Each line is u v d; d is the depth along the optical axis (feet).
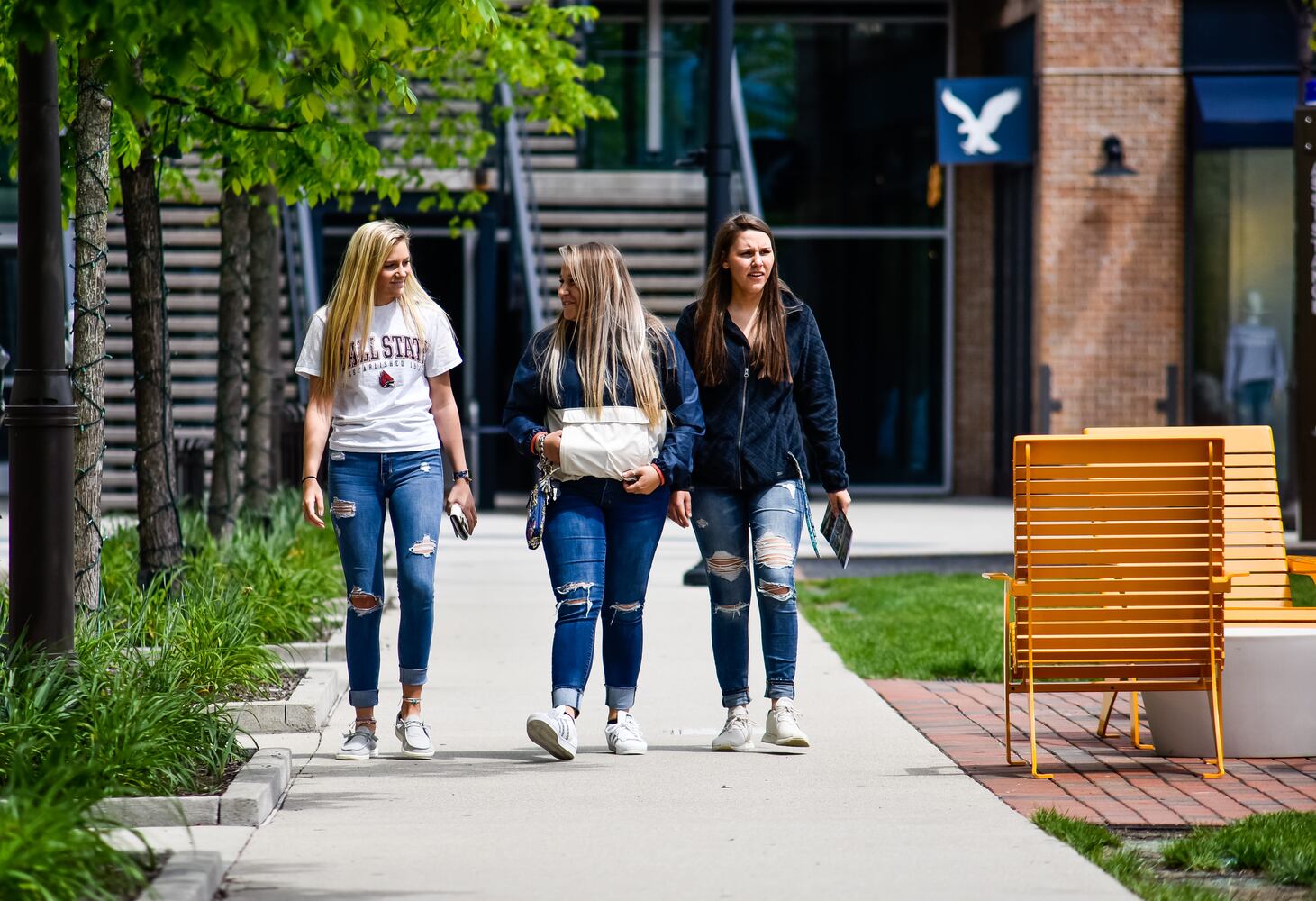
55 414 62.18
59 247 62.34
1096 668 65.87
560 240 211.61
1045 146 213.87
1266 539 75.36
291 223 200.54
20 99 61.62
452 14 73.41
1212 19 212.02
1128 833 56.08
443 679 89.35
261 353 134.10
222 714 63.98
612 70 212.02
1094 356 214.48
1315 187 139.23
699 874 49.47
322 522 68.39
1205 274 214.48
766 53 242.17
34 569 62.03
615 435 66.13
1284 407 213.87
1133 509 64.95
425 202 151.53
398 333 68.49
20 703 58.13
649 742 71.82
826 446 70.44
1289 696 67.21
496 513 210.59
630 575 68.49
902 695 84.02
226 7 46.55
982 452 242.58
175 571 88.22
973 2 240.73
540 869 50.03
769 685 69.72
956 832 54.95
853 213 242.58
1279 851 50.80
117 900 44.16
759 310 69.26
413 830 55.16
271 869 49.83
